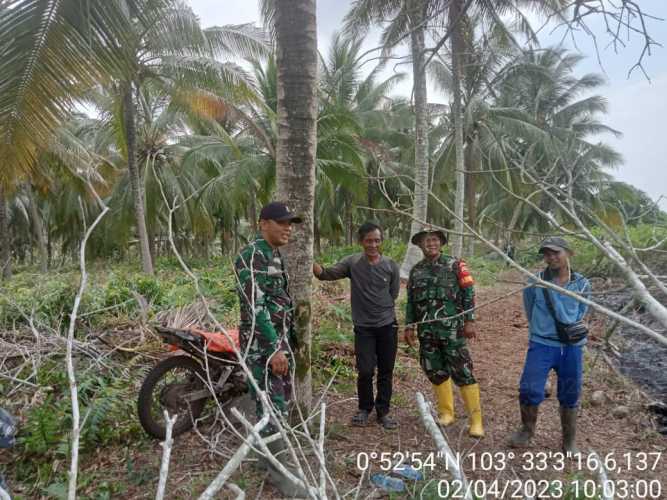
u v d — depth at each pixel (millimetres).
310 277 3461
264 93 15109
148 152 18359
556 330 3355
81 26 4391
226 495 2867
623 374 5375
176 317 5605
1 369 4418
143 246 12562
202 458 3342
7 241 16922
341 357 5387
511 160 2221
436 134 20328
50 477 3188
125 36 4844
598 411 4316
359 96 20469
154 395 4113
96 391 4059
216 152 17109
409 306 3975
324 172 15688
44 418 3449
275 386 2875
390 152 19891
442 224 25781
